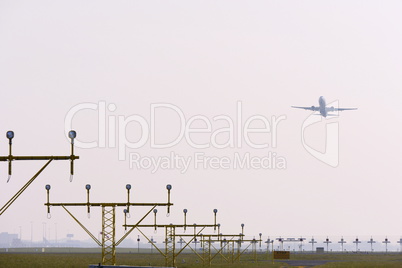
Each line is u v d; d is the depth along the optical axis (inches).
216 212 3806.6
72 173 1486.2
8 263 4446.4
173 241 3489.2
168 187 2728.8
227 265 4618.6
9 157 1441.9
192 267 4340.6
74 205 2687.0
